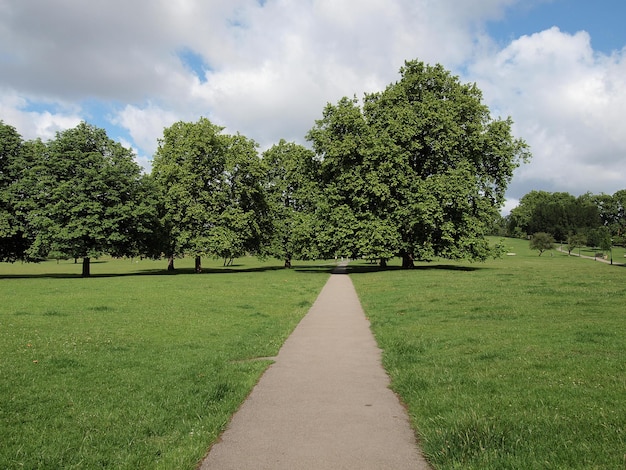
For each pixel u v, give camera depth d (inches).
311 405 322.0
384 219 1844.2
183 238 2028.8
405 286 1202.6
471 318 662.5
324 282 1540.4
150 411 312.7
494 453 221.5
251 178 2213.3
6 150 1931.6
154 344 562.3
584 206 6496.1
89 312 839.7
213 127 2215.8
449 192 1736.0
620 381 324.2
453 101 1948.8
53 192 1833.2
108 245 1918.1
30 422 294.0
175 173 2089.1
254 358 488.7
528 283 1120.8
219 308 903.1
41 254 1940.2
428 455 230.5
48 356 479.8
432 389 341.1
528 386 326.0
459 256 1834.4
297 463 227.1
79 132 2027.6
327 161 1919.3
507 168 1932.8
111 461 235.6
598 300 772.0
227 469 221.8
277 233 2503.7
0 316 786.2
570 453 217.5
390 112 1930.4
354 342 566.3
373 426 278.7
